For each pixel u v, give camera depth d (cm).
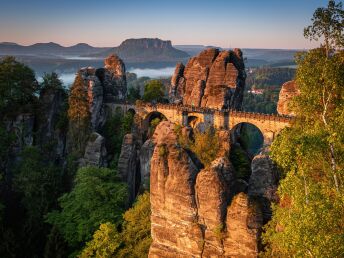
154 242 4281
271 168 4134
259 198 4006
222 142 6819
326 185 3139
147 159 7519
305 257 2725
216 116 8000
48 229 6619
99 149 8138
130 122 9056
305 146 2994
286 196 3803
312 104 3928
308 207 2744
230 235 3738
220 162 4125
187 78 9869
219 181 3816
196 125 8138
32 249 6203
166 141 4306
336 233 2708
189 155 4275
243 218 3662
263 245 3634
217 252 3819
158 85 10325
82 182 6400
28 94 8931
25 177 7144
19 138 8331
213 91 8775
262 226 3669
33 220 6644
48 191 7356
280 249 3309
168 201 4066
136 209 5272
